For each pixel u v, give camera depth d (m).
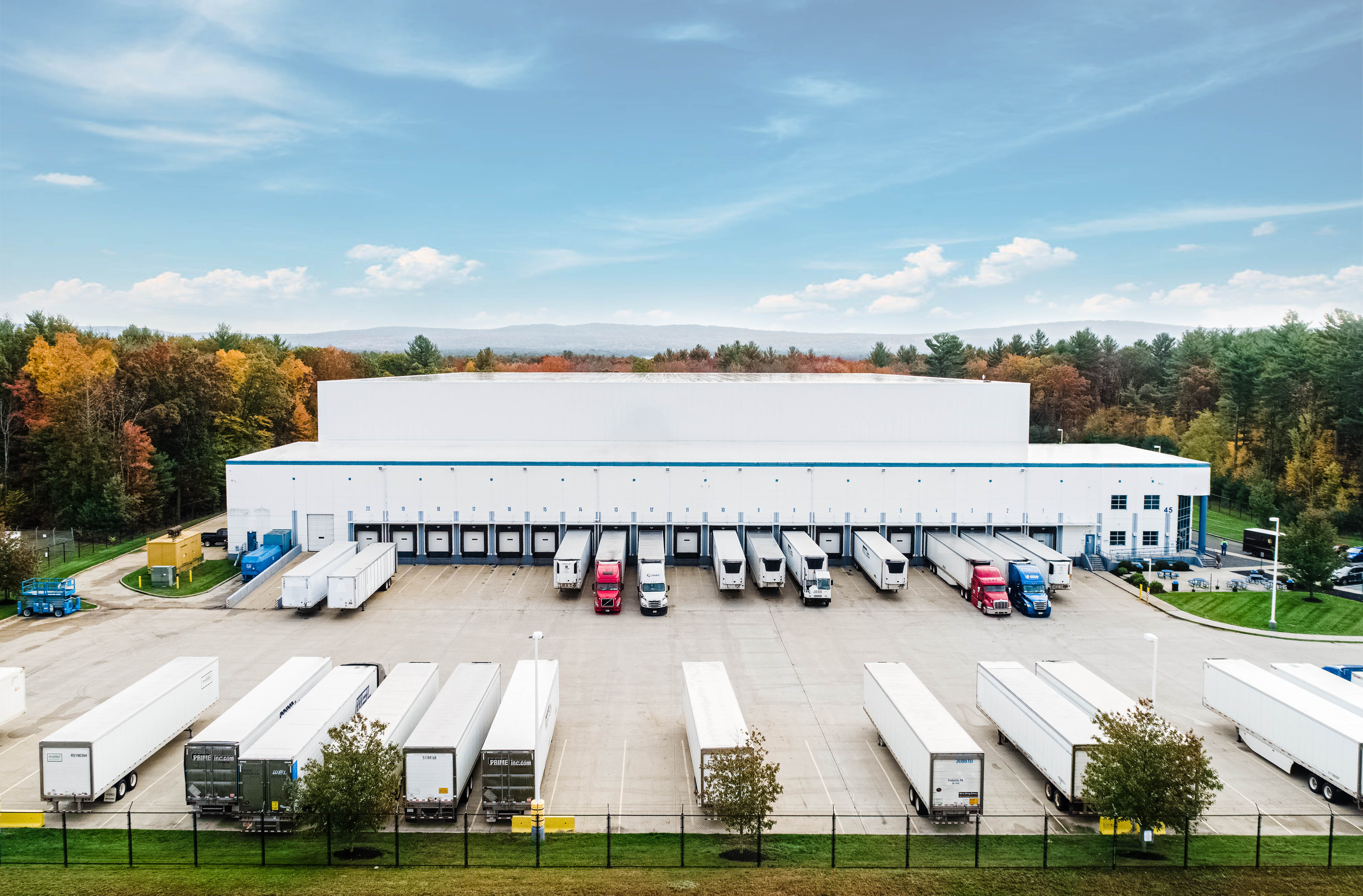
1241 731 36.25
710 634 50.31
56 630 50.66
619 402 76.69
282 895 24.36
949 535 65.69
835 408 77.12
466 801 31.31
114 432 86.38
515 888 25.03
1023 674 36.56
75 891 24.58
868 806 31.16
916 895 25.02
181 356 96.62
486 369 196.50
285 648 47.44
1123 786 26.91
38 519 90.12
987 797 31.67
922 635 50.25
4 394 95.62
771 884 25.58
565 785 32.53
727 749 29.19
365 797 26.75
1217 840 28.97
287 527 66.75
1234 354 119.62
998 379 175.62
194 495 96.56
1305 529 59.59
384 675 39.91
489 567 65.94
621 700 40.56
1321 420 100.88
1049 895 25.11
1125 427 144.75
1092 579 63.19
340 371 162.50
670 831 29.45
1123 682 43.16
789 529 66.75
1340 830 29.64
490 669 36.81
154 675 35.81
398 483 66.56
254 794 28.58
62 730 30.52
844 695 41.38
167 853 27.56
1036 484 67.12
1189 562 67.50
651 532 66.25
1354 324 101.94
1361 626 52.53
